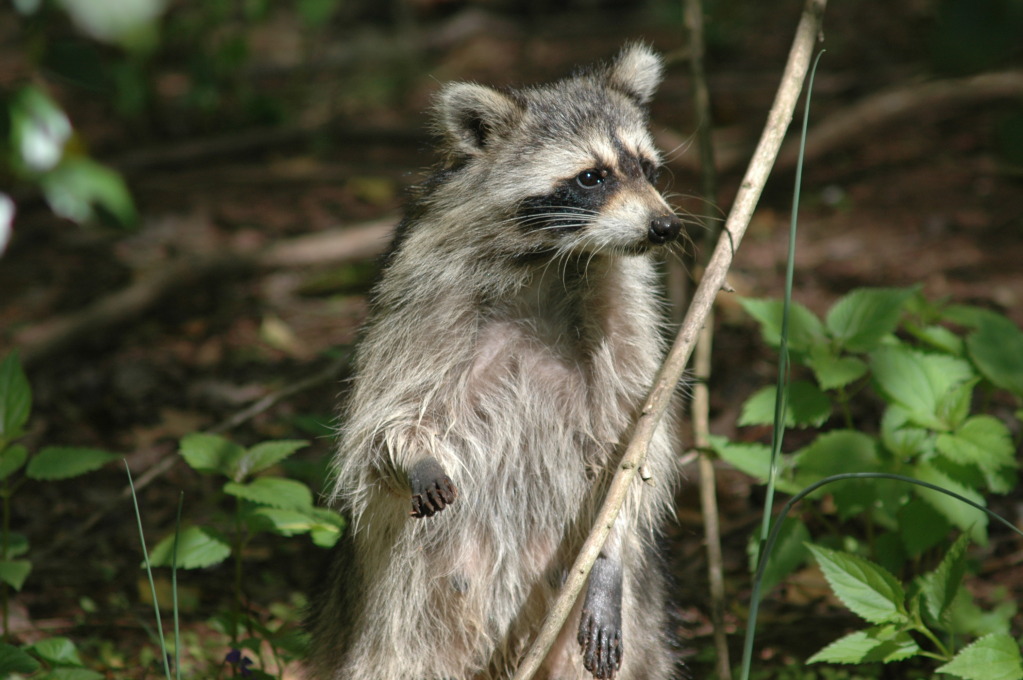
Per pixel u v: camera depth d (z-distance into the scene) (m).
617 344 7.40
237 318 15.72
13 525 11.20
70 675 6.79
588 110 7.68
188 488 11.75
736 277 15.41
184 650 8.90
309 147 22.86
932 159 19.03
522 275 7.45
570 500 7.28
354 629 7.54
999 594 8.71
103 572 10.27
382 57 27.72
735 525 10.62
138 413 13.26
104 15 5.12
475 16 30.12
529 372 7.36
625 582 7.20
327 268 16.91
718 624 7.91
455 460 7.00
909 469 7.69
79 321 14.82
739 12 27.61
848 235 16.56
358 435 7.20
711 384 12.85
